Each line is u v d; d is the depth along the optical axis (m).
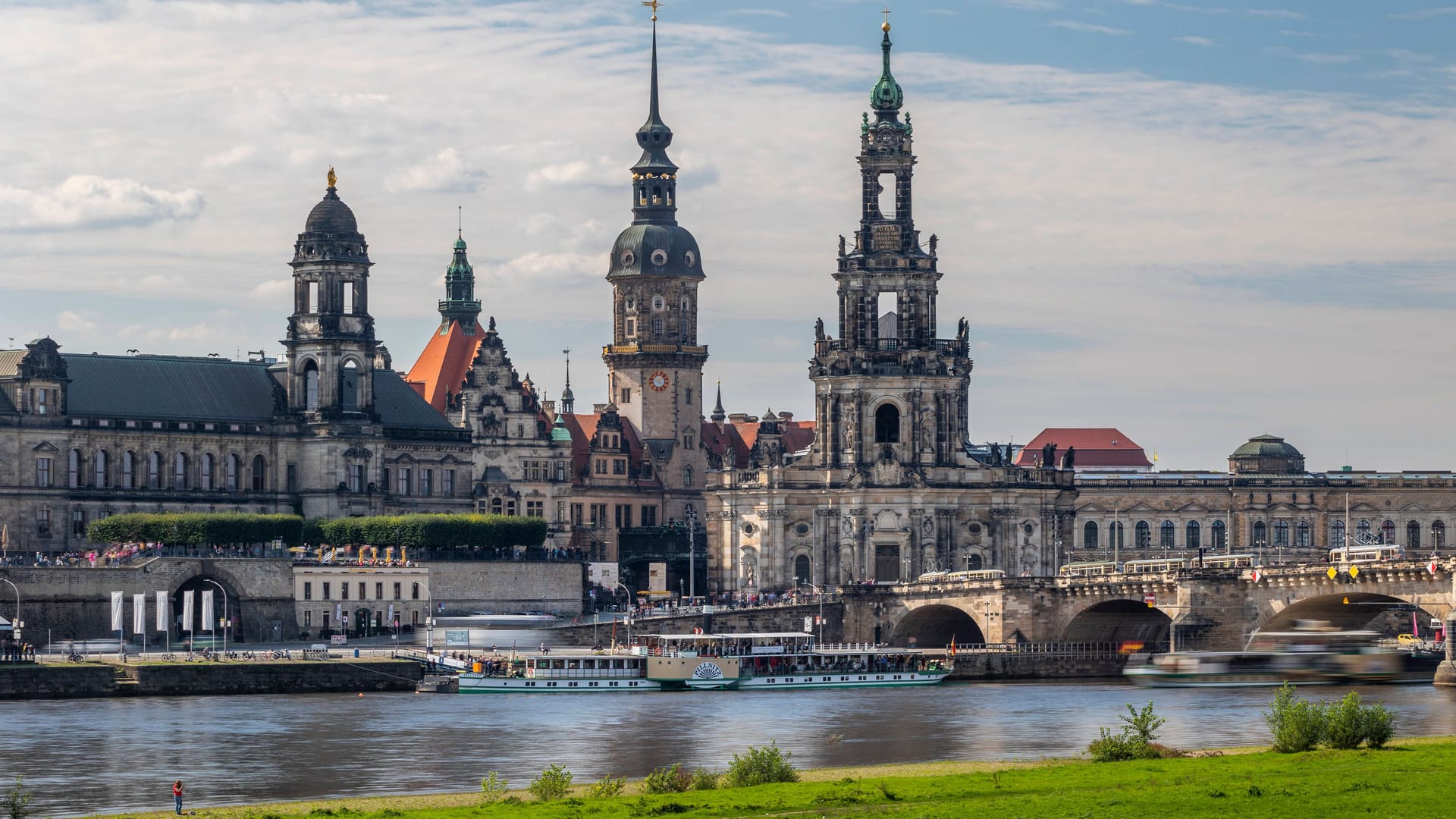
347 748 194.50
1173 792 134.38
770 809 136.88
